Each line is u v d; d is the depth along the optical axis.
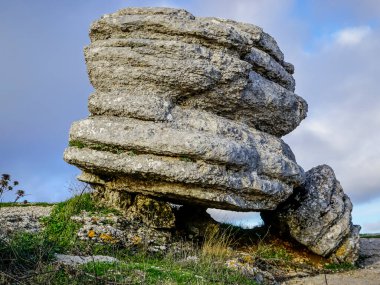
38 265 11.20
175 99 16.88
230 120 17.75
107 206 17.52
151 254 15.70
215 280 13.05
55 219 16.45
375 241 23.14
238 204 16.31
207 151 15.37
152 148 15.52
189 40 16.88
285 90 19.17
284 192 17.61
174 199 17.09
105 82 17.20
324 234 18.58
